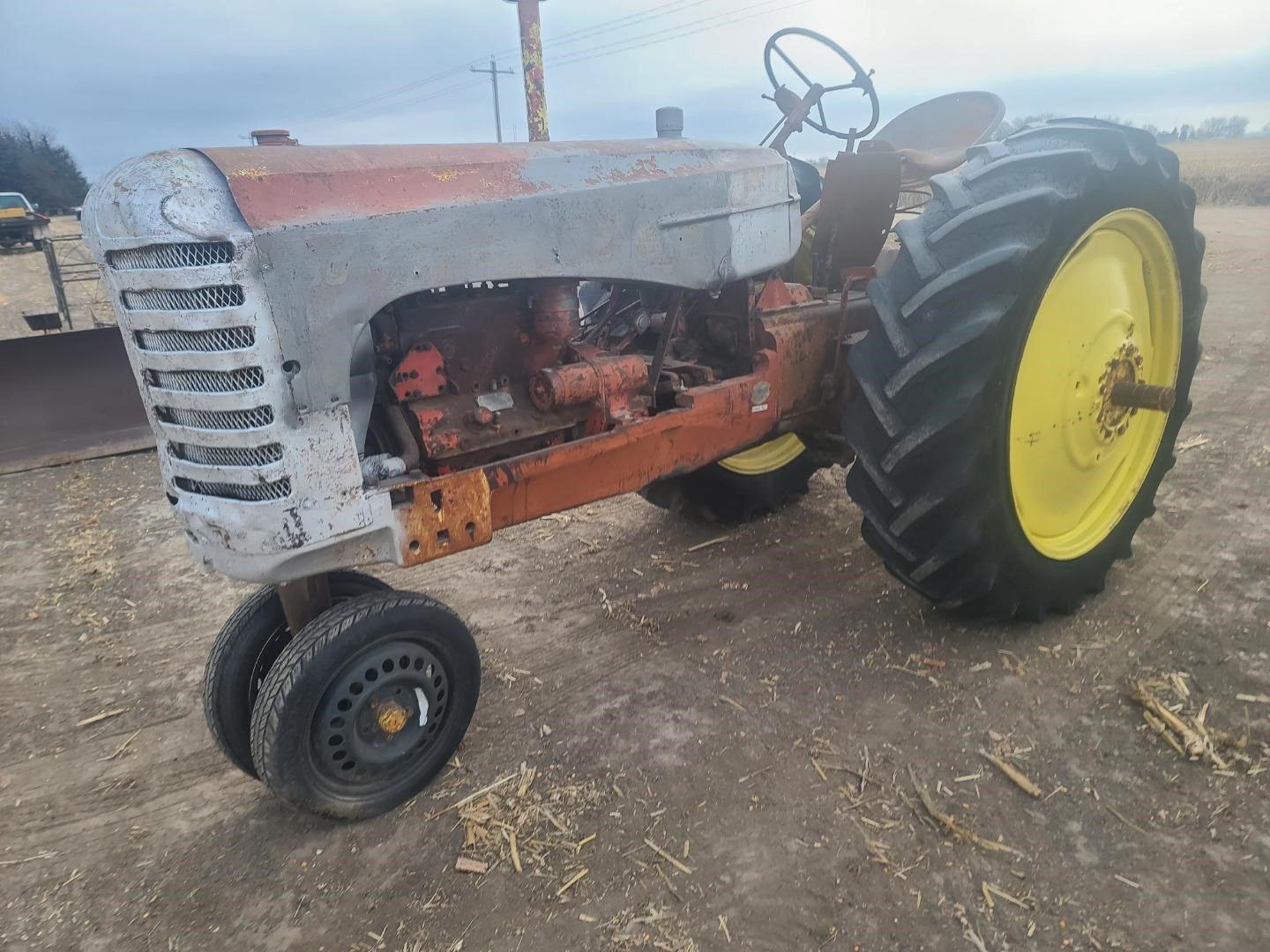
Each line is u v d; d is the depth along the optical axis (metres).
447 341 2.21
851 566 3.31
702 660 2.73
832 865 1.90
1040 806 2.03
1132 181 2.47
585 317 3.12
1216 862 1.84
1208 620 2.70
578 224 2.16
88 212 1.81
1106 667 2.53
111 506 4.44
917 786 2.11
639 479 2.54
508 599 3.22
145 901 1.94
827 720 2.39
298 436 1.83
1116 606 2.84
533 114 6.19
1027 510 2.67
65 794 2.31
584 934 1.77
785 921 1.77
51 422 5.16
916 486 2.45
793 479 3.78
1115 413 2.79
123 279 1.78
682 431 2.55
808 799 2.10
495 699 2.60
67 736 2.56
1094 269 2.61
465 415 2.22
